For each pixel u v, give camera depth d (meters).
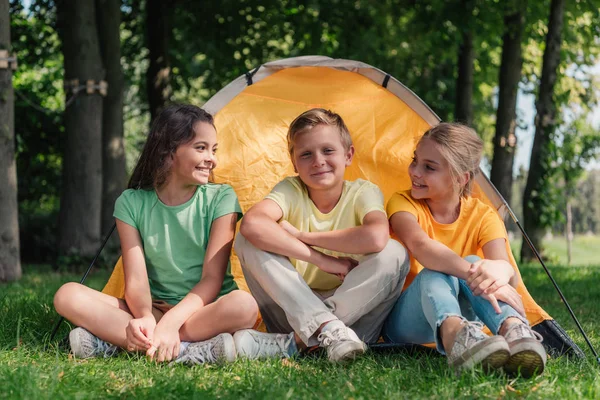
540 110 9.66
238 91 3.83
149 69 9.30
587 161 11.02
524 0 8.97
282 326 2.80
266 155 3.71
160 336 2.53
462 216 2.96
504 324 2.39
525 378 2.24
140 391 2.01
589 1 9.72
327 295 2.88
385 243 2.63
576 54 11.34
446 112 12.60
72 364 2.41
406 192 2.99
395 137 3.75
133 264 2.80
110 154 8.40
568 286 5.94
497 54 12.84
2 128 6.13
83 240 7.65
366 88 3.90
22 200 11.37
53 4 9.23
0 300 3.81
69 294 2.64
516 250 15.52
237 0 9.92
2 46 6.06
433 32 10.06
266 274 2.61
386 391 2.01
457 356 2.22
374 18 10.13
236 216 2.92
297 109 3.83
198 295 2.71
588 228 38.22
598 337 3.34
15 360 2.46
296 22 10.07
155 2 9.17
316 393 2.00
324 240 2.69
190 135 2.86
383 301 2.71
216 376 2.29
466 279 2.52
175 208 2.91
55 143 10.96
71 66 7.53
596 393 2.04
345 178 3.71
